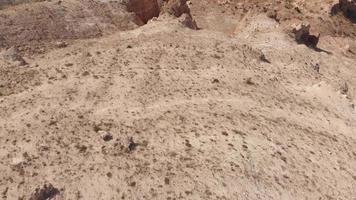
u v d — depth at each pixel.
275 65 57.56
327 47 82.50
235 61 54.00
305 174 39.31
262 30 71.19
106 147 37.84
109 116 42.03
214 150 39.09
